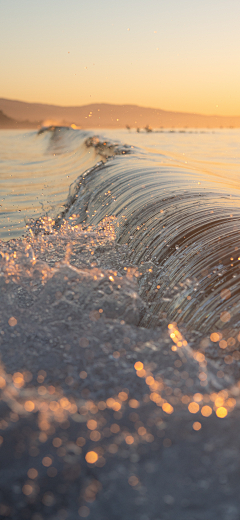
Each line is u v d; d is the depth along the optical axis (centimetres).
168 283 204
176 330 161
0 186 688
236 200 317
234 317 158
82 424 102
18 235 380
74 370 128
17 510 81
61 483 86
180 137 1719
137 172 487
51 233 333
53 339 147
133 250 267
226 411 107
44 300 175
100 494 84
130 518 78
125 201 370
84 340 146
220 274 187
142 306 191
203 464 90
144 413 107
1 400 110
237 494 82
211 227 242
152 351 140
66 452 93
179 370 128
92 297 178
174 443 96
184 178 441
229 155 902
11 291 181
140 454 93
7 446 94
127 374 126
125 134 1838
